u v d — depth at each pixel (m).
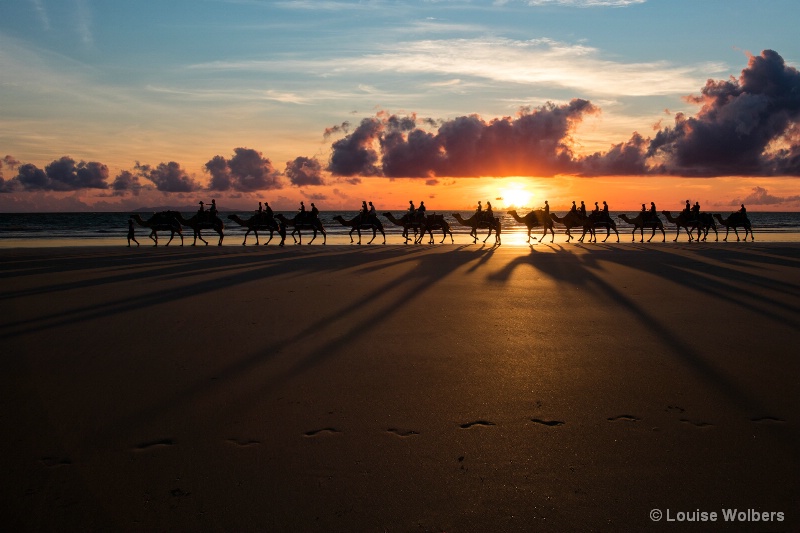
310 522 3.93
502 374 7.07
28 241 40.75
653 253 25.73
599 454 4.89
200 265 20.34
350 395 6.32
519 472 4.59
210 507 4.12
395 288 14.30
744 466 4.67
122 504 4.16
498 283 15.23
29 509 4.11
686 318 10.45
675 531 3.83
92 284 15.12
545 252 26.55
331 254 25.69
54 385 6.69
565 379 6.87
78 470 4.65
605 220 35.97
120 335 9.12
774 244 33.66
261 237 45.41
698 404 6.02
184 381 6.80
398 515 4.01
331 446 5.05
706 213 36.09
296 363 7.54
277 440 5.17
